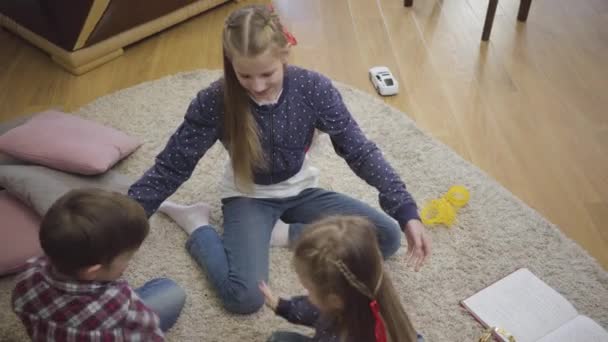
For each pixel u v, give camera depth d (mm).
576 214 1740
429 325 1418
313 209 1499
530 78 2285
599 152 1952
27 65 2342
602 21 2613
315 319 1175
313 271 947
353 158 1367
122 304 1042
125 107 2084
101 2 2125
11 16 2367
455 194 1735
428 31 2557
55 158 1633
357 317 970
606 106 2146
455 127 2049
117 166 1838
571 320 1369
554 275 1540
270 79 1189
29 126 1743
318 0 2762
